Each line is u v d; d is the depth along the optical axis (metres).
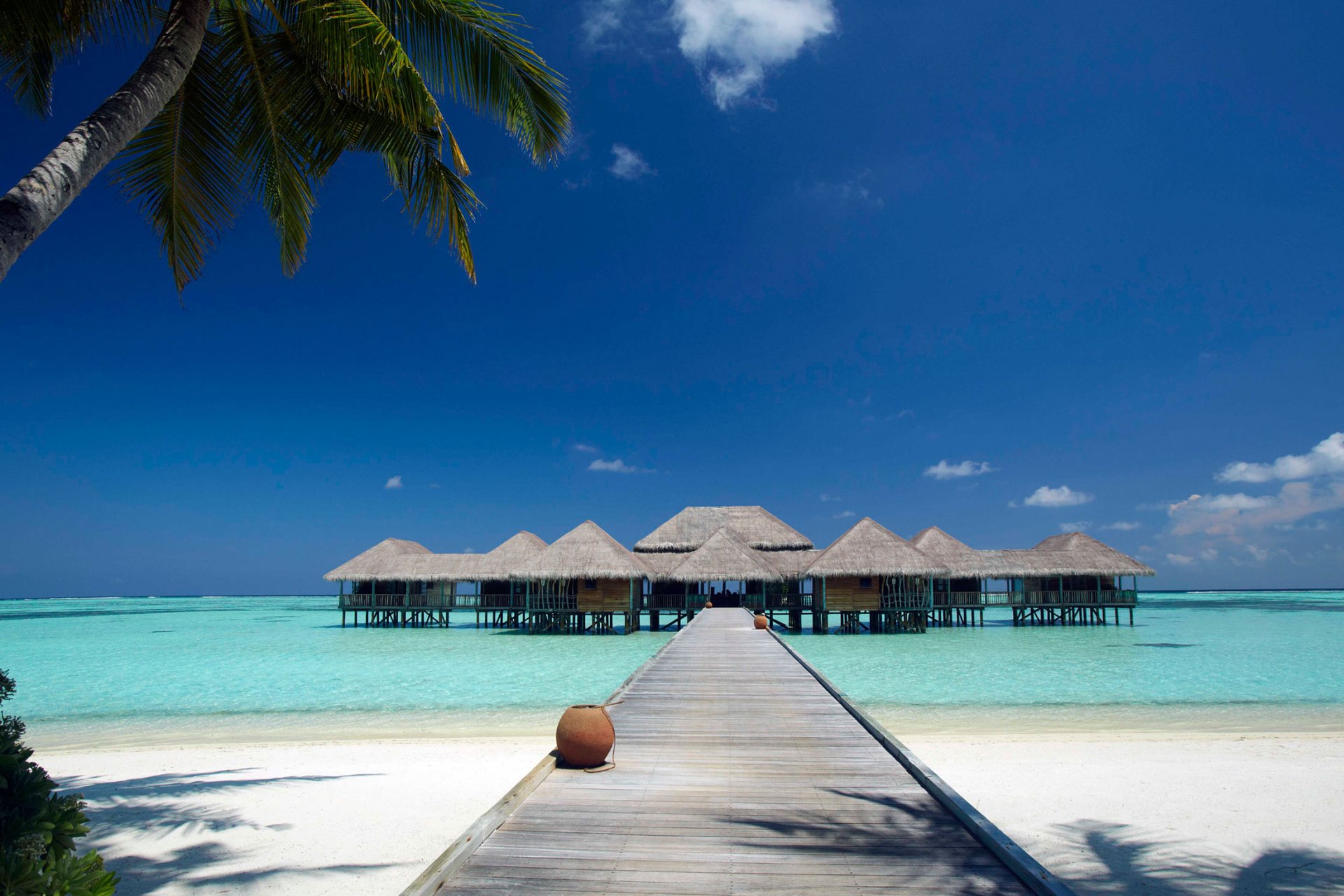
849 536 31.66
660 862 4.27
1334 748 10.61
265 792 8.54
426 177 6.29
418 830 7.21
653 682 10.79
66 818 3.79
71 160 3.98
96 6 5.38
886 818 5.02
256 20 5.86
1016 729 12.37
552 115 6.31
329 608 87.50
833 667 20.62
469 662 23.05
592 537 32.56
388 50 4.90
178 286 5.99
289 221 6.48
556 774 6.05
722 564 31.91
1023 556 37.25
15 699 16.67
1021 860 4.08
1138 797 8.24
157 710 14.97
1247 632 33.97
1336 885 5.96
